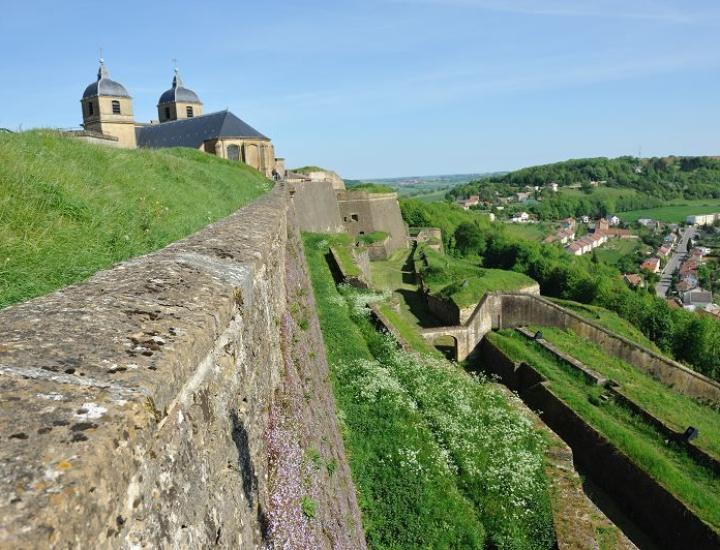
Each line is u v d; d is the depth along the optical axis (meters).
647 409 18.52
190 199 13.62
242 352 4.32
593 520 12.23
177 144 48.94
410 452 11.84
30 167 7.33
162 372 2.47
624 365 23.67
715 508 13.51
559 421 19.05
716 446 16.23
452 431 13.95
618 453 16.09
